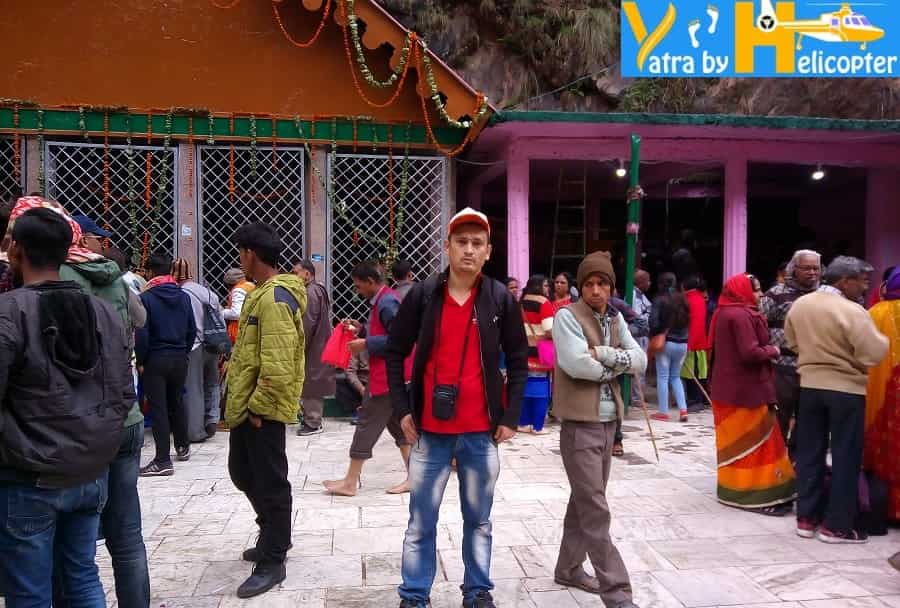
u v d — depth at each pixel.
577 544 3.54
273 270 3.75
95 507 2.58
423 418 3.22
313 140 8.11
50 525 2.38
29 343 2.26
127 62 7.86
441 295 3.23
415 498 3.23
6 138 7.59
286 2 8.05
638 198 7.85
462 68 11.65
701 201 14.20
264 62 8.07
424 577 3.21
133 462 2.90
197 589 3.56
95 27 7.81
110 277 2.99
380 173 8.38
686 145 9.11
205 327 6.70
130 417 2.88
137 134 7.84
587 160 10.03
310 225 8.18
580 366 3.22
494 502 4.98
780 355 5.30
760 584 3.64
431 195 8.39
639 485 5.46
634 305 8.59
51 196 7.74
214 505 4.94
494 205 13.32
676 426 7.76
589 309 3.41
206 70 7.99
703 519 4.68
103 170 7.80
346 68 8.18
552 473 5.73
